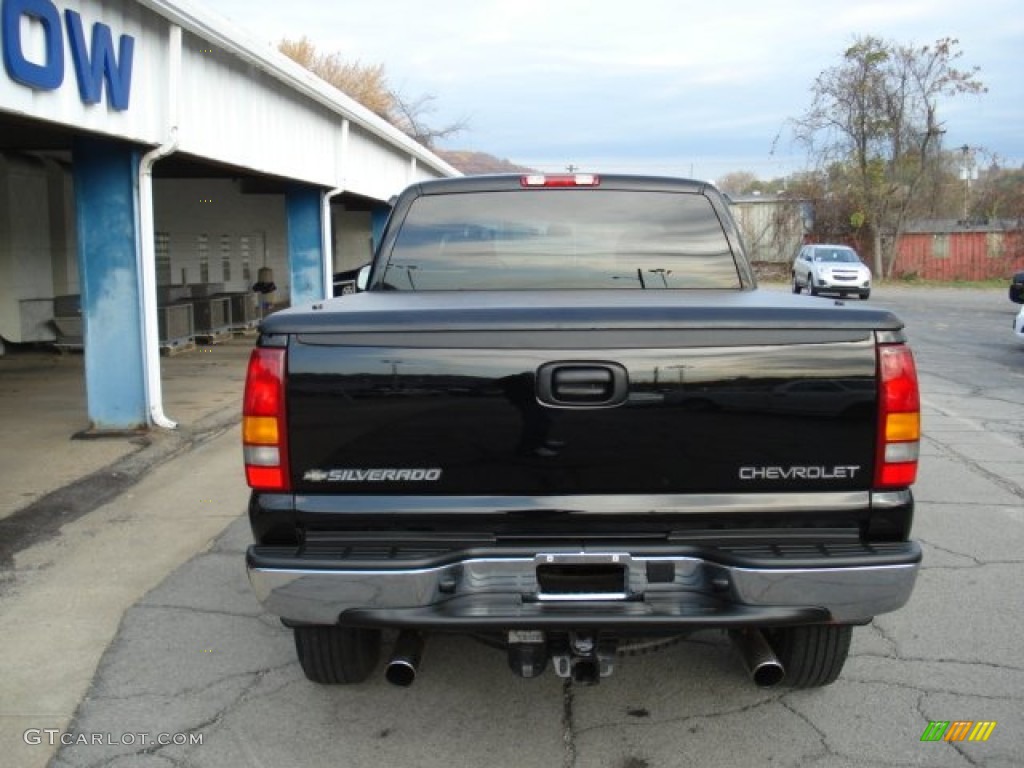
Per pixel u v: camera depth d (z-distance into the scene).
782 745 3.46
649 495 3.07
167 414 9.74
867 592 3.02
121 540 5.85
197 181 21.39
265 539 3.13
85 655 4.21
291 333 3.06
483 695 3.86
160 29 8.31
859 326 3.05
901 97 43.47
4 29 6.09
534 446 3.05
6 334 14.80
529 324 3.02
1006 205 46.66
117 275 8.43
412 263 4.45
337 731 3.57
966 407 10.70
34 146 11.08
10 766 3.32
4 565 5.38
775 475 3.06
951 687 3.89
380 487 3.07
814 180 46.25
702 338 3.03
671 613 3.00
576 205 4.48
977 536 5.92
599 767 3.33
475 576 3.06
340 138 15.00
